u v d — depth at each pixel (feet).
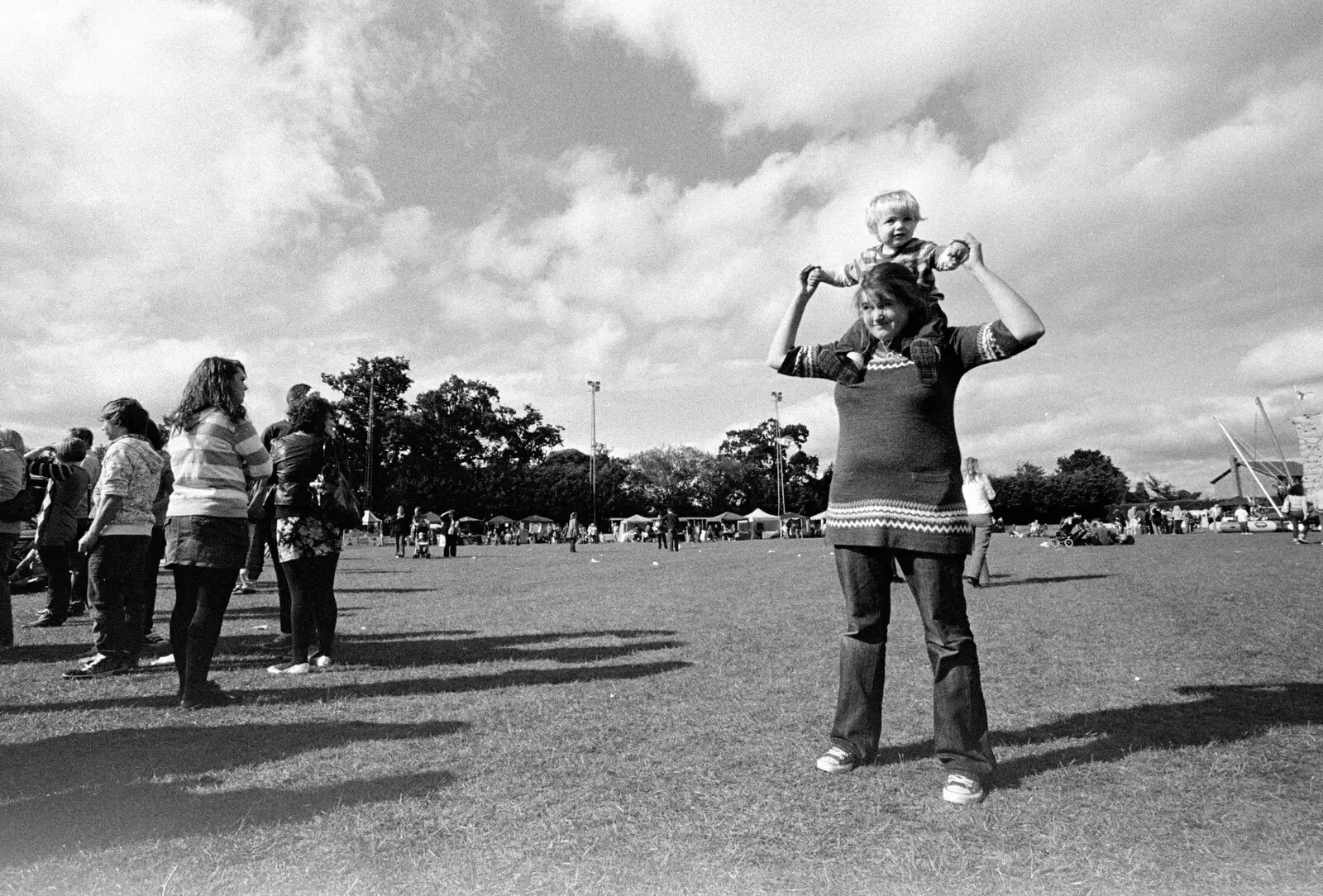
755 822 8.59
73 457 27.30
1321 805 8.70
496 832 8.32
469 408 277.85
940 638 10.03
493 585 45.98
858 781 9.95
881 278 10.32
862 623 10.69
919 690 15.11
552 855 7.75
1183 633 21.01
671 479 342.44
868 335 11.10
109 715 13.89
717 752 11.22
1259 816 8.45
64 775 10.28
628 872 7.35
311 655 19.04
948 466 10.30
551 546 173.88
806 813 8.86
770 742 11.70
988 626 23.18
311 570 18.67
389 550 144.87
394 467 261.65
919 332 10.55
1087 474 322.75
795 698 14.64
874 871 7.34
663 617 27.45
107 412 19.03
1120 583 36.47
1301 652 18.06
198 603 14.62
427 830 8.38
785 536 267.59
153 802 9.22
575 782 9.93
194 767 10.62
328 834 8.26
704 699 14.57
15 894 6.95
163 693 15.94
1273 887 6.90
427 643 22.27
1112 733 11.71
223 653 21.22
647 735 12.14
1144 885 6.98
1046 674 16.19
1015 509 329.93
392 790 9.61
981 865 7.45
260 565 38.81
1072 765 10.30
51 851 7.86
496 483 272.31
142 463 18.90
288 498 18.49
